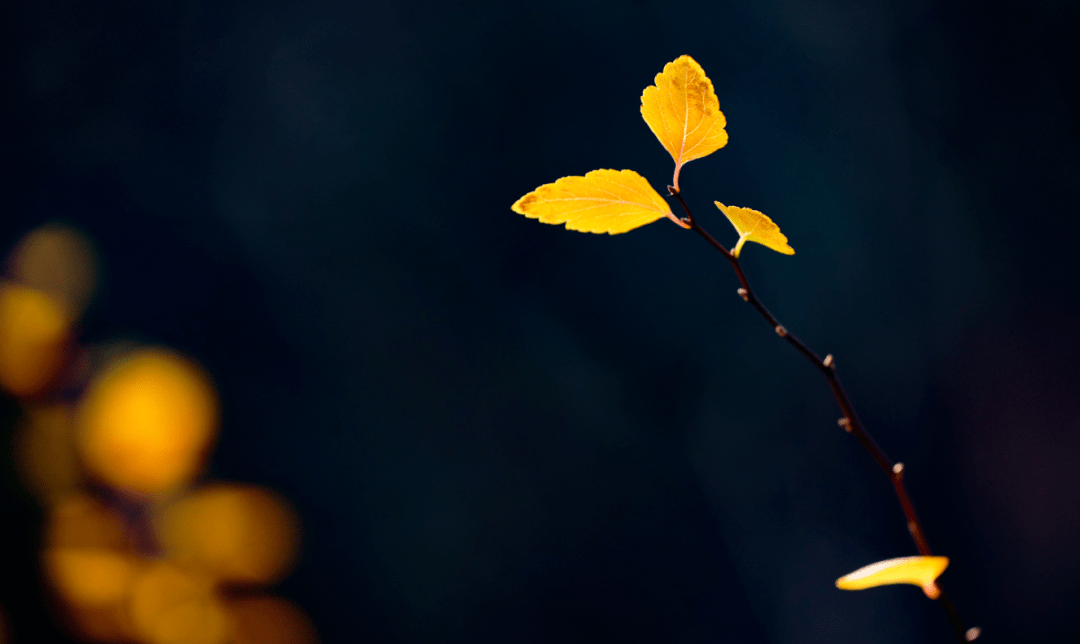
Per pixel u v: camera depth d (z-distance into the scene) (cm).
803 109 461
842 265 465
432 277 432
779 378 460
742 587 434
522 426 430
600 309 450
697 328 456
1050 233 455
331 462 394
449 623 393
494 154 443
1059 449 446
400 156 430
